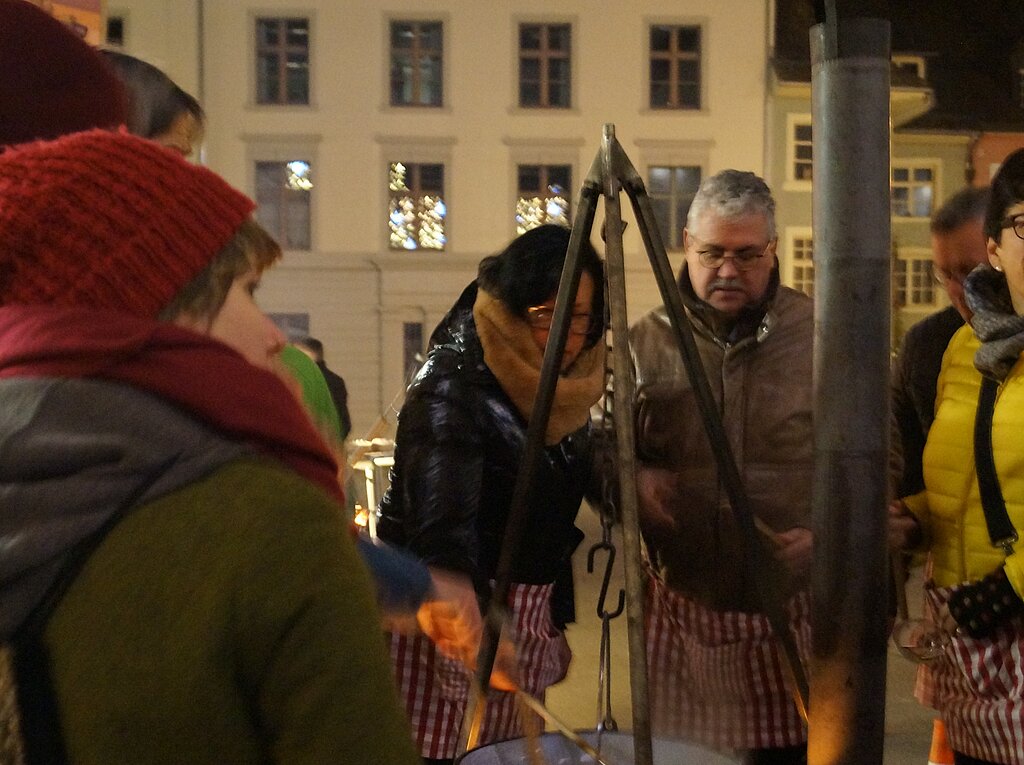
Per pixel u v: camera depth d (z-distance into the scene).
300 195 23.06
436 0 22.78
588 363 2.06
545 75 23.03
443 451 1.95
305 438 0.94
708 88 22.89
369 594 0.90
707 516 2.27
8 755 0.82
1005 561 1.81
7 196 0.90
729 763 1.65
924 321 2.24
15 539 0.81
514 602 2.10
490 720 2.09
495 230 23.08
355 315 23.08
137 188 0.92
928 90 20.86
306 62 23.00
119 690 0.81
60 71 1.16
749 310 2.26
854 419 1.60
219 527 0.84
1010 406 1.83
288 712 0.85
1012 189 1.84
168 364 0.89
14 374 0.87
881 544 1.62
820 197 1.60
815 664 1.66
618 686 4.65
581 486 2.17
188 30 22.39
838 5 1.55
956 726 1.95
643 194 1.59
